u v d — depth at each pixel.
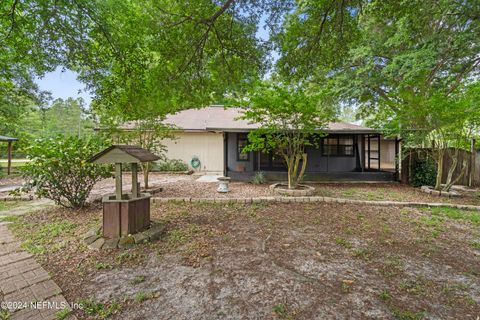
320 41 4.63
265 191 6.66
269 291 2.09
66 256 2.70
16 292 2.03
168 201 5.27
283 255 2.81
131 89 4.86
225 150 8.95
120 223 3.06
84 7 3.65
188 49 4.64
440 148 6.55
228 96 6.43
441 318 1.77
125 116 6.07
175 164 11.71
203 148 12.28
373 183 8.57
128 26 4.21
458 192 6.74
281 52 4.81
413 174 8.18
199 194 6.16
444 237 3.44
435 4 5.07
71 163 4.39
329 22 4.34
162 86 4.96
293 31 4.50
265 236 3.39
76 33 3.88
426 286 2.20
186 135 12.22
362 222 4.07
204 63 5.11
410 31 6.96
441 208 5.05
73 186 4.58
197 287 2.14
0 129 14.77
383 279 2.31
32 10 3.51
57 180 4.37
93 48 4.17
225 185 6.46
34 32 3.74
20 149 4.45
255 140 6.83
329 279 2.30
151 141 6.71
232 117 12.08
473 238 3.41
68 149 4.39
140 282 2.21
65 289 2.09
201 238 3.26
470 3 5.48
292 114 6.13
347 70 10.87
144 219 3.33
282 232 3.56
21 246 2.96
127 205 3.04
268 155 10.25
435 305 1.93
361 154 10.37
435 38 6.84
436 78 8.32
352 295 2.04
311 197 5.60
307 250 2.95
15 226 3.66
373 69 10.16
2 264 2.50
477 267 2.57
